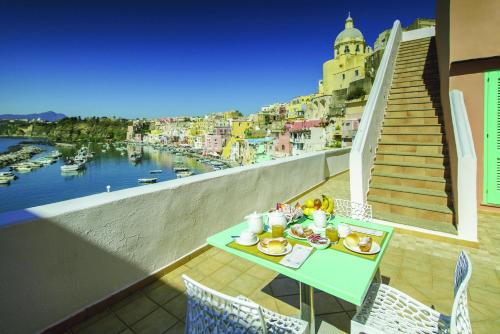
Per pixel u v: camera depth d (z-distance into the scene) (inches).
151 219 124.5
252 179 190.1
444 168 204.7
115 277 111.5
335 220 105.3
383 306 77.2
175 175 2541.8
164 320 101.6
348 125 1219.9
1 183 2257.6
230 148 2999.5
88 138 6998.0
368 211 126.0
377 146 252.7
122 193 117.3
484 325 96.1
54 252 93.0
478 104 198.8
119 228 112.1
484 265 134.6
